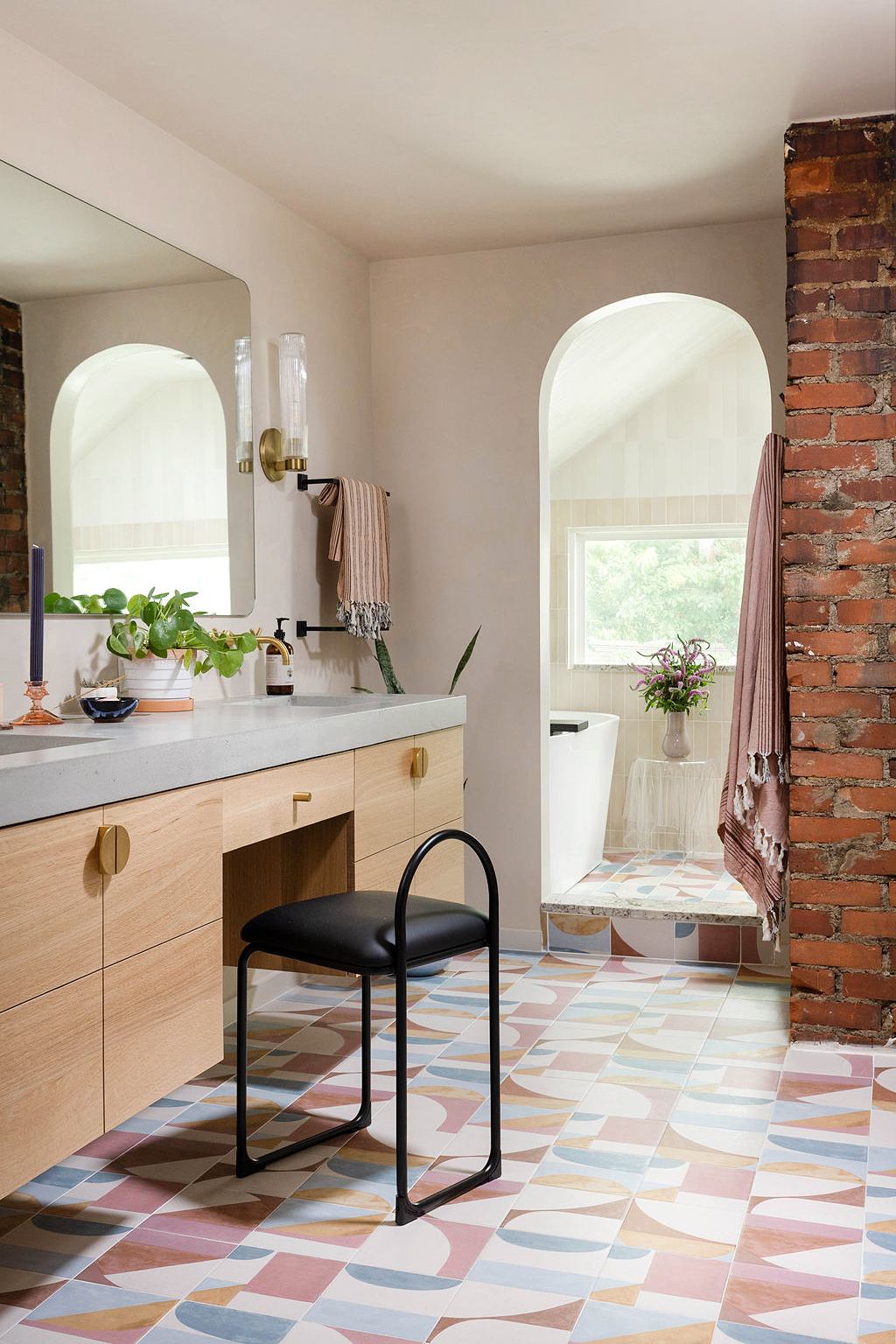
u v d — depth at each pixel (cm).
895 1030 289
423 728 305
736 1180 216
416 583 402
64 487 247
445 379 395
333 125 286
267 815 229
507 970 365
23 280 237
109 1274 186
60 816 168
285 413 323
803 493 292
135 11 228
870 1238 195
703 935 373
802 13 234
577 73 261
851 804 291
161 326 282
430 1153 229
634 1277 183
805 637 293
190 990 201
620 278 374
